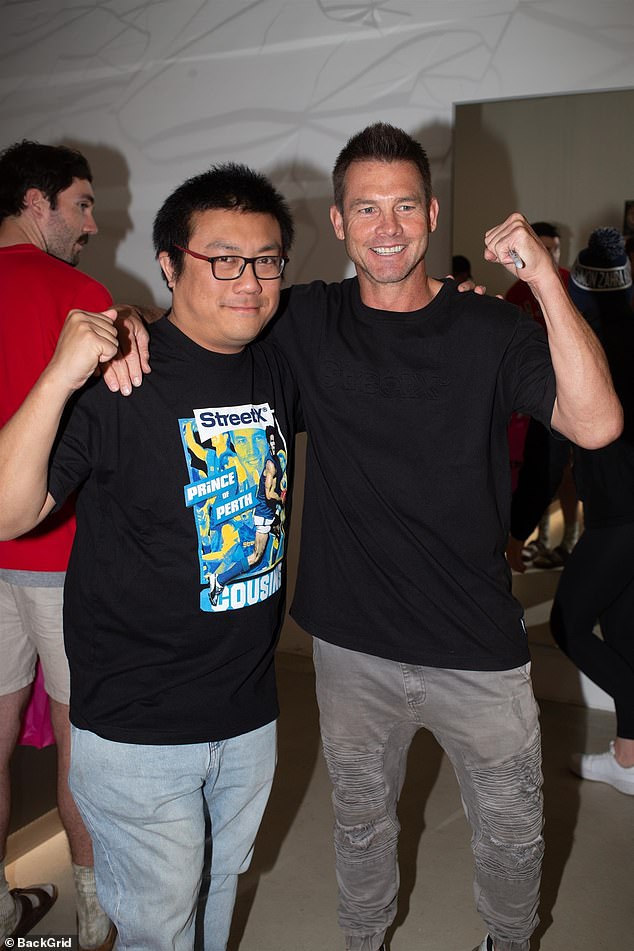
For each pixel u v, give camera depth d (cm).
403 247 171
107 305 218
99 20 383
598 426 156
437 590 175
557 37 312
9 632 221
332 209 185
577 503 325
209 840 173
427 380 174
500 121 322
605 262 293
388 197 170
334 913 228
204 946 179
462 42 327
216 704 158
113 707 154
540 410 167
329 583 183
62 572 212
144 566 153
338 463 178
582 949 214
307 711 340
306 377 180
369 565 178
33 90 400
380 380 176
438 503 174
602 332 283
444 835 260
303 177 361
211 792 168
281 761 302
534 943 215
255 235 152
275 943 217
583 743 314
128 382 150
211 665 157
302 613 188
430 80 334
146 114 382
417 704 181
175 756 155
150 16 374
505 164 322
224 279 151
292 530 387
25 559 209
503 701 177
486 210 326
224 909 178
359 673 182
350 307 185
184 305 156
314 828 264
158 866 157
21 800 261
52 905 228
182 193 155
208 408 157
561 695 344
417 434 174
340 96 349
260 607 163
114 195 393
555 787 286
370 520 177
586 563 277
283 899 233
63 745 215
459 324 174
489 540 176
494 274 329
